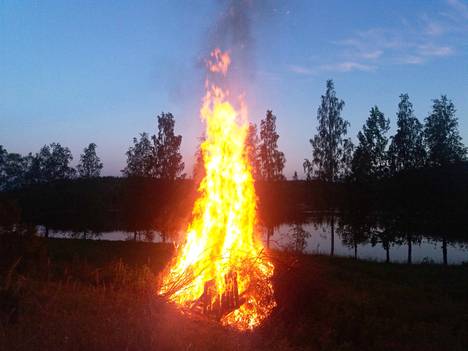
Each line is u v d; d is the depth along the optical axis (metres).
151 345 5.32
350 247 33.66
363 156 33.31
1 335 5.30
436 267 22.05
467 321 10.47
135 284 9.91
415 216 31.28
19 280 8.19
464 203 30.80
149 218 33.72
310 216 36.00
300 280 9.20
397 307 11.45
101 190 56.38
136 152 40.09
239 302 8.68
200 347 5.67
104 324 6.02
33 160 73.88
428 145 32.62
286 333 7.81
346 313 9.19
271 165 34.22
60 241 25.48
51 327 5.78
